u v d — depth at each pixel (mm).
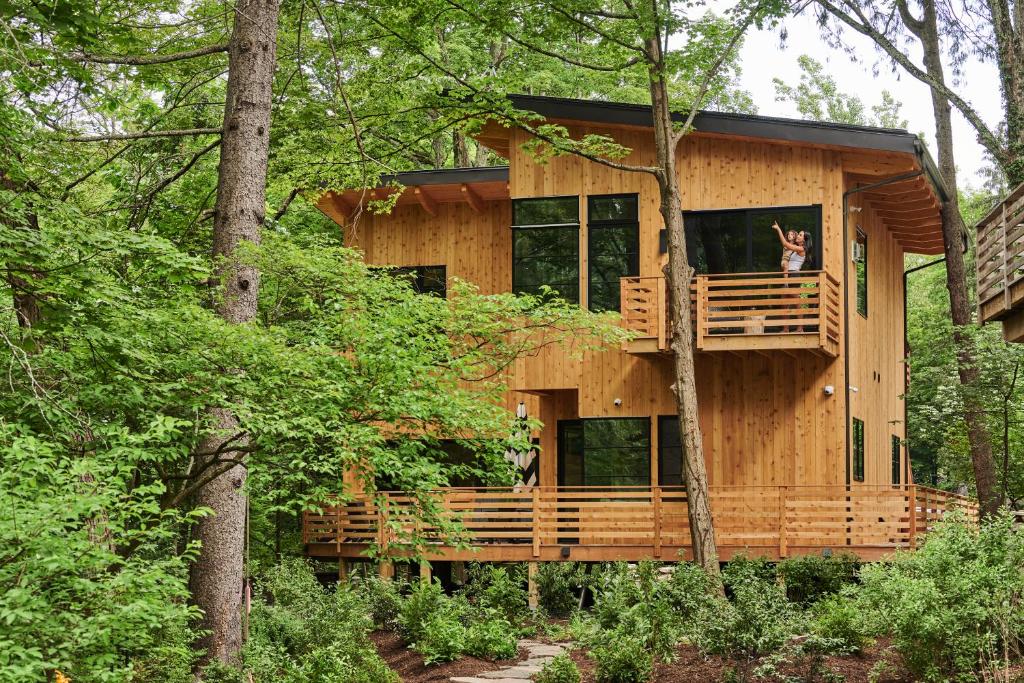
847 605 14125
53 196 12672
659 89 19234
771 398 20891
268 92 14664
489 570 18547
